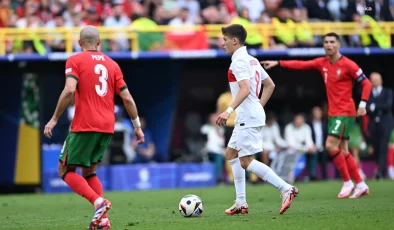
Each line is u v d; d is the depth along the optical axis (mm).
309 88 83188
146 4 74062
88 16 73375
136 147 72000
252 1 74750
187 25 73312
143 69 76500
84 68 31094
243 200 36375
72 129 31047
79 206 48312
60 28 69688
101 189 32031
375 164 74312
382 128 69812
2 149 68375
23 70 69375
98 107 31125
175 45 71250
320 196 49938
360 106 46469
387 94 69625
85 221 36500
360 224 30172
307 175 74062
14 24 72188
